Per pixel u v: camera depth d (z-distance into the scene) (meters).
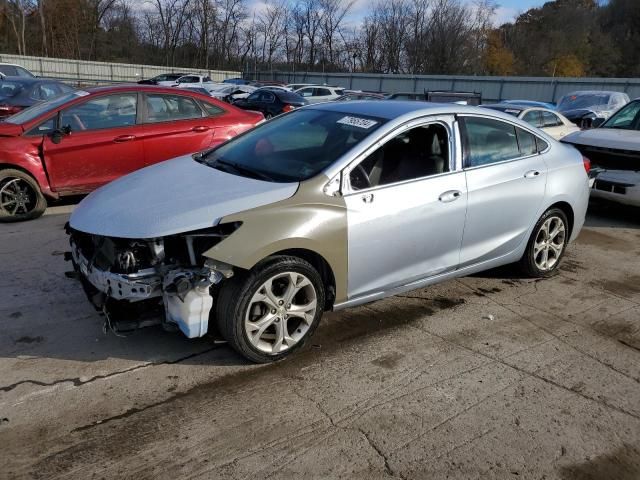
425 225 4.03
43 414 3.02
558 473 2.75
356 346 3.88
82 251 3.62
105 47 56.53
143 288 3.21
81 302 4.37
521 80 36.38
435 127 4.21
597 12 70.38
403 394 3.34
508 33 66.31
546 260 5.21
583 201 5.31
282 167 3.87
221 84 33.44
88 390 3.25
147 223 3.27
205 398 3.22
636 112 8.27
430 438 2.96
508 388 3.45
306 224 3.46
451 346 3.94
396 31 57.09
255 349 3.47
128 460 2.71
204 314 3.28
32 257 5.31
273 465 2.72
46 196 6.70
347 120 4.20
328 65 61.75
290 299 3.53
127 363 3.55
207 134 7.50
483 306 4.63
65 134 6.58
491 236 4.56
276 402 3.21
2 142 6.37
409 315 4.41
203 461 2.72
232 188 3.59
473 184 4.31
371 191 3.77
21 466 2.64
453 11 54.56
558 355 3.88
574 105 18.62
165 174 4.03
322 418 3.09
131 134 6.97
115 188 3.90
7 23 50.91
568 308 4.67
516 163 4.69
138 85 7.32
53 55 52.91
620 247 6.50
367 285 3.88
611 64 63.72
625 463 2.84
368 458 2.79
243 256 3.24
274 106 19.98
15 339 3.79
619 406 3.31
